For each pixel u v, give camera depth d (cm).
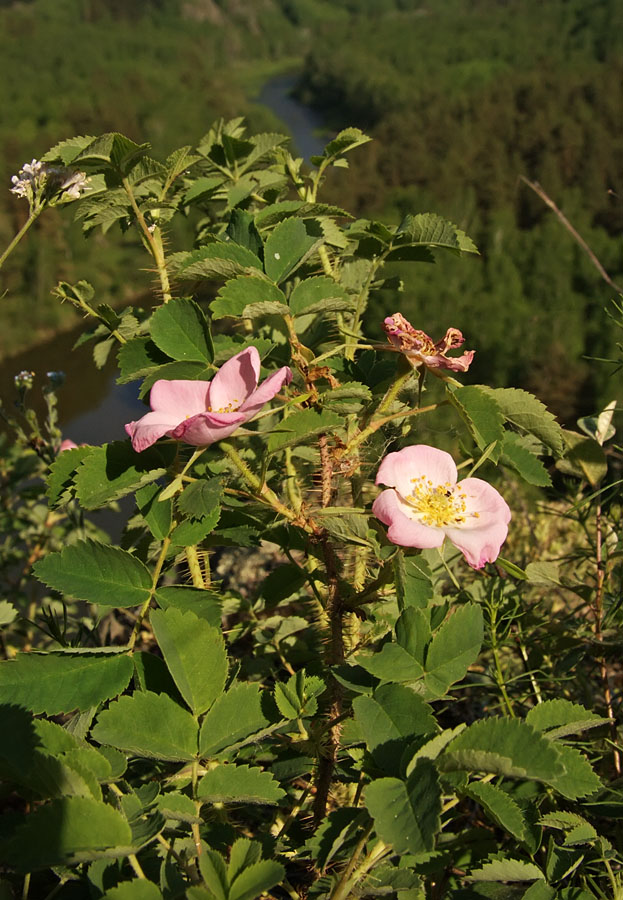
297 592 207
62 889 124
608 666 233
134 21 13462
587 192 5359
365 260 238
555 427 156
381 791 109
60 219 4100
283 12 16688
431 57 10494
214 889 108
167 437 157
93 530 376
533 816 140
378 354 203
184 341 167
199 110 8100
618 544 221
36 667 131
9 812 128
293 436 146
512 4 13100
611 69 6838
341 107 9812
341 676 131
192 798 128
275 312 167
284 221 184
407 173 6128
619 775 190
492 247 5000
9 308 3784
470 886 139
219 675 132
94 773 120
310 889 123
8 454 386
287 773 156
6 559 379
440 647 127
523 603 227
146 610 146
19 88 7825
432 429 188
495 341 3941
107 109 7269
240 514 163
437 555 206
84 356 2714
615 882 143
